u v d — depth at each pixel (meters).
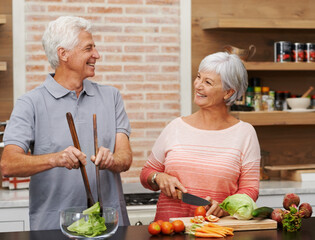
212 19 3.86
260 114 3.61
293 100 3.70
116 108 2.32
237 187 2.24
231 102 2.27
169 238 1.79
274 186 3.44
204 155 2.21
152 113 3.79
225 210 1.99
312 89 3.84
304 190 3.37
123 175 3.76
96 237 1.69
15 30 3.57
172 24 3.79
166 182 2.16
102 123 2.25
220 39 3.87
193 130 2.27
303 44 3.75
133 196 3.34
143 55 3.76
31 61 3.60
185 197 2.06
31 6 3.59
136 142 3.77
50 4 3.62
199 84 2.22
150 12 3.76
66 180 2.17
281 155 3.99
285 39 3.97
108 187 2.24
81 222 1.69
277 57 3.72
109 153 1.96
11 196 3.18
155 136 3.80
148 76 3.77
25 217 3.06
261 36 3.94
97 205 1.76
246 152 2.23
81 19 2.20
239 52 3.63
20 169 1.99
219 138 2.23
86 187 1.90
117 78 3.74
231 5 3.88
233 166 2.19
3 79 3.57
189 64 3.82
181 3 3.80
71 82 2.20
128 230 1.91
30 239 1.77
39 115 2.16
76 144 1.89
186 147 2.24
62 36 2.14
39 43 3.61
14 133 2.10
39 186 2.18
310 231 1.89
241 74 2.21
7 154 2.06
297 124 3.94
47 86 2.20
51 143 2.16
